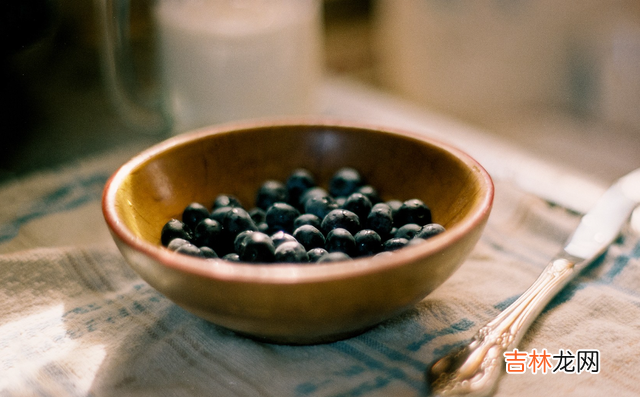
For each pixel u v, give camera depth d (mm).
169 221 387
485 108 1004
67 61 588
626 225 452
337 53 1107
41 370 366
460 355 356
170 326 390
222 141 421
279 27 534
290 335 349
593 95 936
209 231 382
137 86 578
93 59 604
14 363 373
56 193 509
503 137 984
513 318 375
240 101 543
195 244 384
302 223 391
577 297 404
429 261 331
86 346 380
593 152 908
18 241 461
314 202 404
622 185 471
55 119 583
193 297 335
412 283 334
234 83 536
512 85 974
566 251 426
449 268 342
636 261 427
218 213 395
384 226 387
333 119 435
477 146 559
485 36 952
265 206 418
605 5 869
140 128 590
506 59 955
